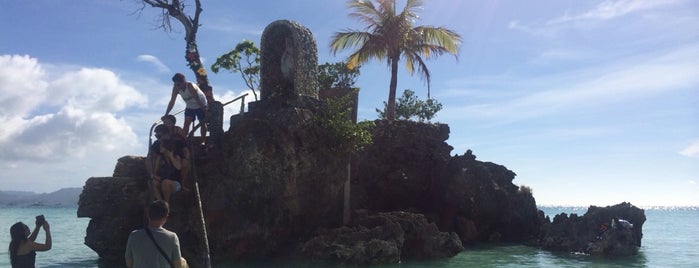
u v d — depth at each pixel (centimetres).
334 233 1714
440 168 2531
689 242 3105
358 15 2962
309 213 1742
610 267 1745
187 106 1505
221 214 1560
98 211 1559
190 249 1515
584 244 2166
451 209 2492
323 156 1769
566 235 2281
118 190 1574
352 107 1991
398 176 2427
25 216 7206
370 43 2897
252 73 2802
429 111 3488
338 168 1830
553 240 2275
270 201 1609
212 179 1598
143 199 1556
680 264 1878
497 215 2530
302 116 1736
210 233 1548
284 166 1633
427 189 2531
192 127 1510
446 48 2997
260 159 1606
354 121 1986
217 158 1648
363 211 1967
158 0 2116
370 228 1814
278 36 1902
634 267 1766
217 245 1555
